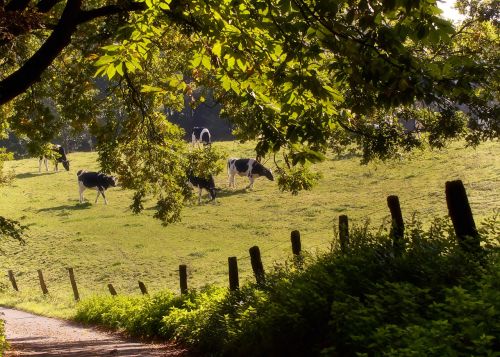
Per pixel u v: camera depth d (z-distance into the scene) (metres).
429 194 51.38
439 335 7.21
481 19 22.55
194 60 11.93
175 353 16.45
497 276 8.41
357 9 8.64
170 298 23.03
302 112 11.55
